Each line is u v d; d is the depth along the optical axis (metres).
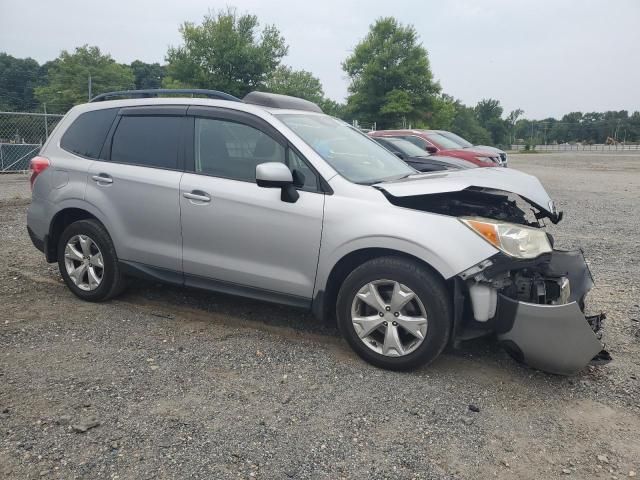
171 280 4.44
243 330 4.34
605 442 2.93
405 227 3.49
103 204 4.62
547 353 3.32
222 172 4.19
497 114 100.00
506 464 2.72
